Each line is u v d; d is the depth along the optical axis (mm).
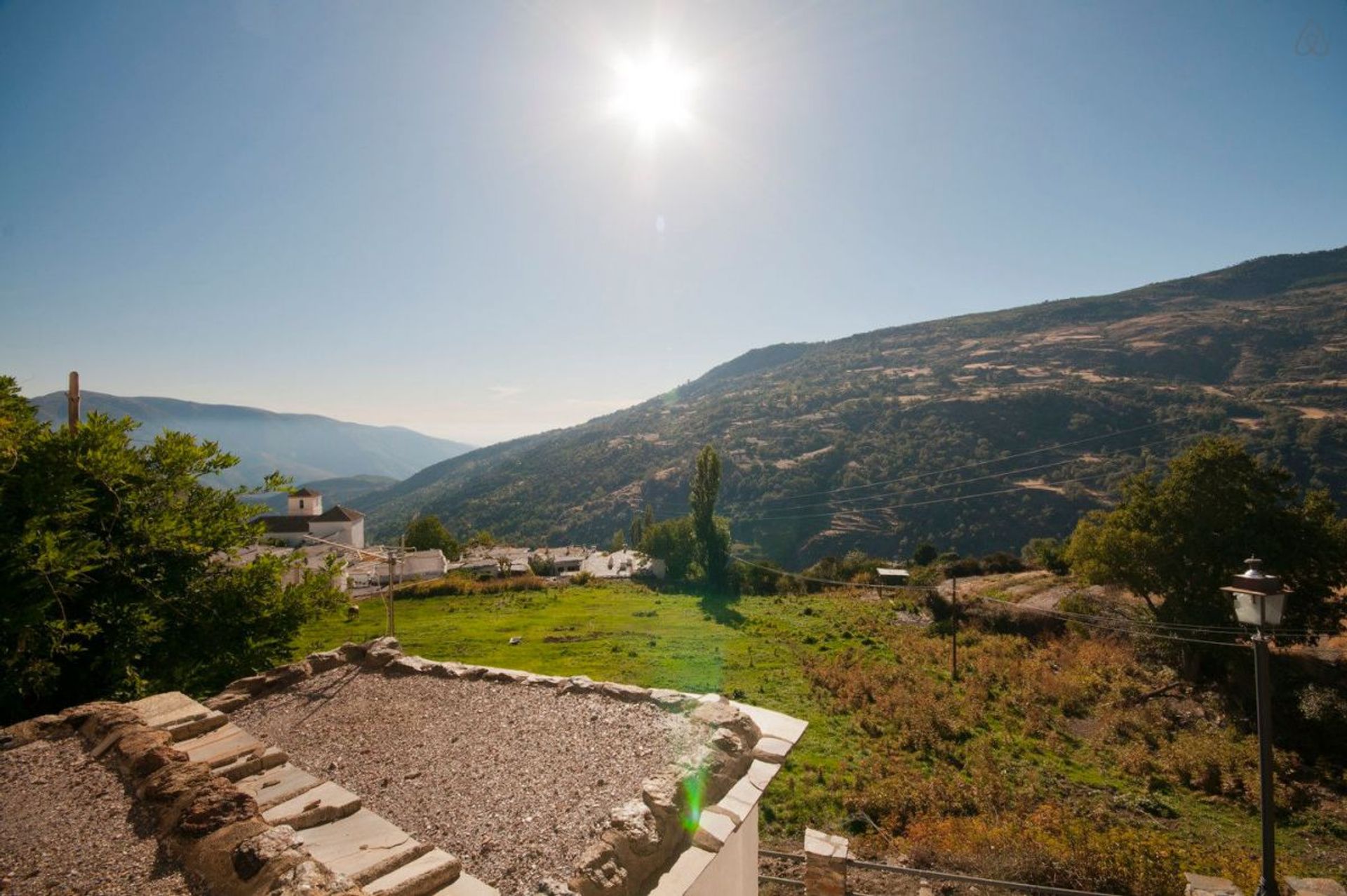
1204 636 25219
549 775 5031
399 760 5473
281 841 3324
